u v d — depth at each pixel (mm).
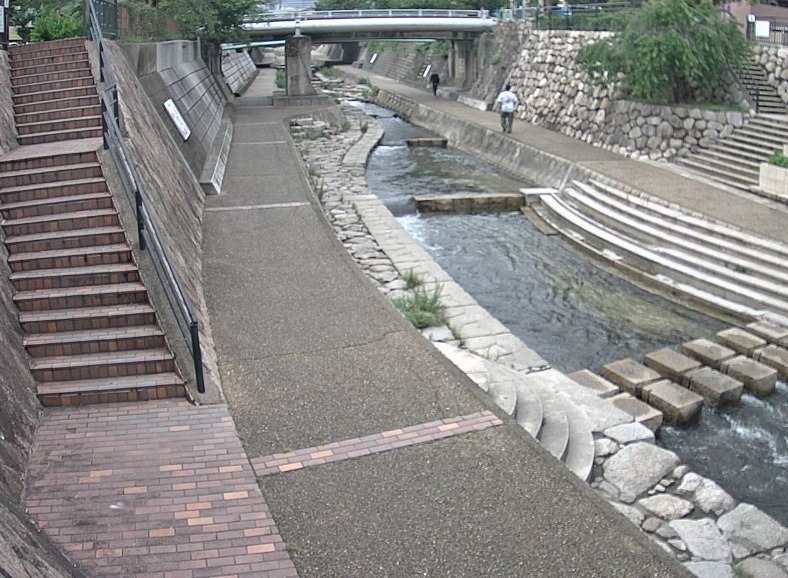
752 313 13805
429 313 12961
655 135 24078
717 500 8266
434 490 7016
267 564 6047
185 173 17219
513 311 14695
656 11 24234
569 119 28938
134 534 6340
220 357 9656
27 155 11602
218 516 6594
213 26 33906
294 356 9695
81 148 11891
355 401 8578
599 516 6668
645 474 8672
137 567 5969
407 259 16438
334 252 14023
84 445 7598
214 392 8562
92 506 6668
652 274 16234
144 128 14852
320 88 56156
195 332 8234
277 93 46406
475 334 12703
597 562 6113
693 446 10094
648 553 6223
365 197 21922
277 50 102250
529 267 17188
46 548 5684
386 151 31375
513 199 22234
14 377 8016
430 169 27469
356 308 11297
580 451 8906
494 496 6934
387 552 6219
